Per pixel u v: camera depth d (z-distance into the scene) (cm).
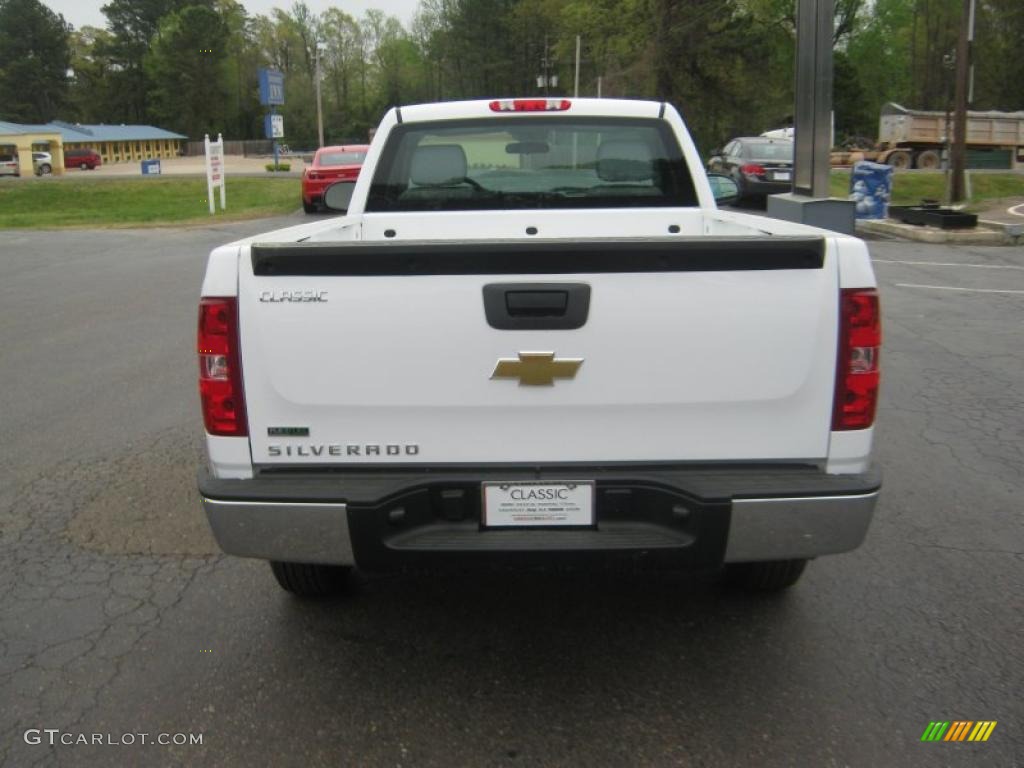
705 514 290
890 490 516
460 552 294
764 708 314
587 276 288
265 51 12250
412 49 11850
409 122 530
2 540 455
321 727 305
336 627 372
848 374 295
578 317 290
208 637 364
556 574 420
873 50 7650
